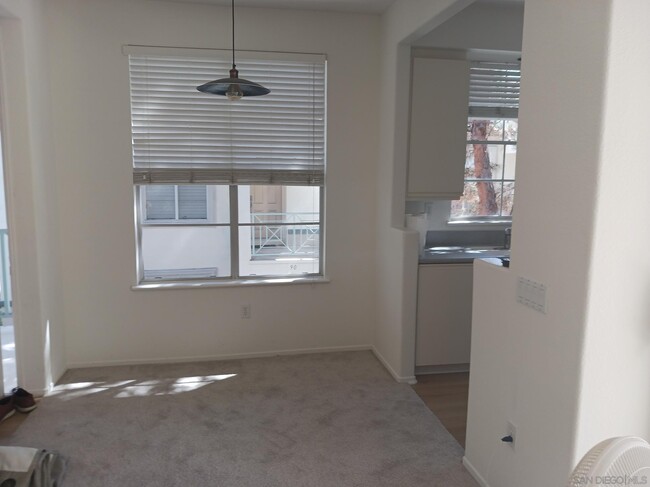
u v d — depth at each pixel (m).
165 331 4.01
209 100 3.87
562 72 1.82
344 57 4.01
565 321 1.83
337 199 4.16
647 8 1.62
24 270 3.31
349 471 2.60
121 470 2.59
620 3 1.60
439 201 4.44
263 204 5.35
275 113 3.99
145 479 2.51
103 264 3.86
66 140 3.69
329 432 2.99
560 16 1.82
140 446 2.81
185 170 3.91
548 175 1.91
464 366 3.96
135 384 3.62
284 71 3.96
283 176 4.08
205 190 4.85
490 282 2.37
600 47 1.63
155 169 3.86
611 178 1.67
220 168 3.97
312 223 4.29
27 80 3.17
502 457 2.29
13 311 3.34
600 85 1.64
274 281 4.12
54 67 3.61
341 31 3.98
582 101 1.72
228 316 4.09
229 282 4.08
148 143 3.83
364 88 4.08
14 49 3.11
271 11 3.85
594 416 1.78
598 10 1.64
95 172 3.76
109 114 3.72
